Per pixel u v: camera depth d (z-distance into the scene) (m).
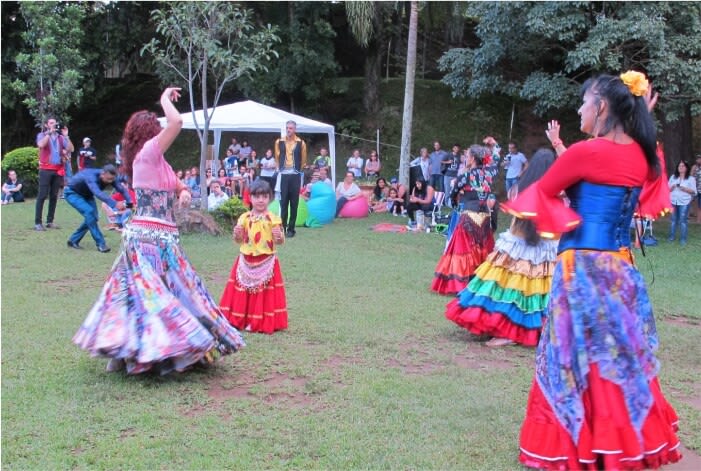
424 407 4.60
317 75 24.84
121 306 4.78
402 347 6.01
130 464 3.74
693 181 14.35
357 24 20.06
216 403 4.63
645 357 3.55
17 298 7.36
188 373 5.16
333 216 15.76
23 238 11.24
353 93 26.88
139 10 25.00
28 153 18.41
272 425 4.27
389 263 10.34
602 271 3.56
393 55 28.50
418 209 14.83
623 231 3.68
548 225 3.55
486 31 17.62
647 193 3.93
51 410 4.41
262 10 24.38
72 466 3.71
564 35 15.60
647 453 3.48
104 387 4.81
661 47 14.95
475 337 6.38
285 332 6.39
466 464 3.80
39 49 21.48
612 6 15.79
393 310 7.31
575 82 17.42
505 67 19.50
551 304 3.64
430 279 9.15
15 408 4.42
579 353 3.48
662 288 9.47
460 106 25.73
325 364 5.50
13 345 5.71
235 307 6.40
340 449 3.96
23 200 16.94
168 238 4.94
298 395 4.81
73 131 26.84
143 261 4.82
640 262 12.01
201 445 3.97
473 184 8.20
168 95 4.89
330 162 18.89
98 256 9.94
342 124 25.75
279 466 3.75
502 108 25.31
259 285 6.34
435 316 7.12
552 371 3.55
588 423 3.46
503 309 6.04
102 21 24.59
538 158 5.68
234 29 14.27
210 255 10.41
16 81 21.11
